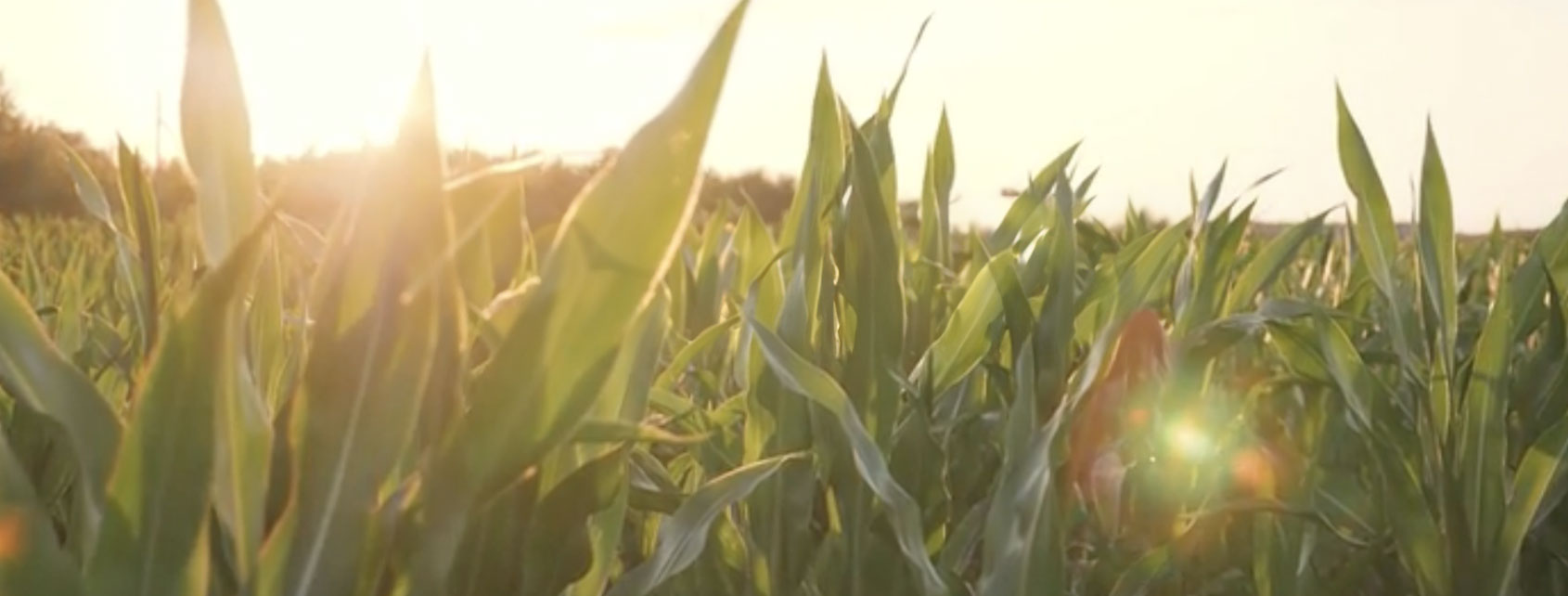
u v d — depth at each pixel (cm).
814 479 168
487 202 111
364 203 95
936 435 193
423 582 96
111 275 384
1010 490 142
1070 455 184
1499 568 172
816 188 179
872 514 167
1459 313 279
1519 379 199
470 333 111
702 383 241
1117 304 192
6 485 83
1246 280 230
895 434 171
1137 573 172
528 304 94
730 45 94
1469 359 191
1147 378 187
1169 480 187
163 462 88
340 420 94
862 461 148
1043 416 182
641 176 94
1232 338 206
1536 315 208
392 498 97
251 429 96
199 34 102
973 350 191
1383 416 186
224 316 88
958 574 161
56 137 189
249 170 104
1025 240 241
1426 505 182
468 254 112
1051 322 183
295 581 94
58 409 94
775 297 192
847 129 191
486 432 95
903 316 168
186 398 88
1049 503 137
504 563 107
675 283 285
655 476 176
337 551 94
